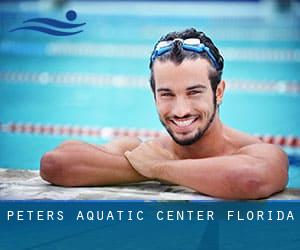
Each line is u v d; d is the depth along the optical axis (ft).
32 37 42.14
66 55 36.58
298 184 15.43
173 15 51.67
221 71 12.12
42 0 50.85
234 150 12.60
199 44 11.66
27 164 17.52
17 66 33.12
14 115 23.18
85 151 12.58
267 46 39.83
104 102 25.75
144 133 21.38
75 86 28.84
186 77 11.48
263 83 29.68
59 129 21.59
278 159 12.16
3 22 46.42
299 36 43.42
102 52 37.68
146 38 42.37
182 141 11.84
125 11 51.90
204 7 51.93
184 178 11.91
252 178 11.49
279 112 24.16
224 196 11.64
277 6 51.90
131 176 12.54
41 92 27.37
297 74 31.76
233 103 25.71
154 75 11.80
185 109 11.55
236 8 51.83
